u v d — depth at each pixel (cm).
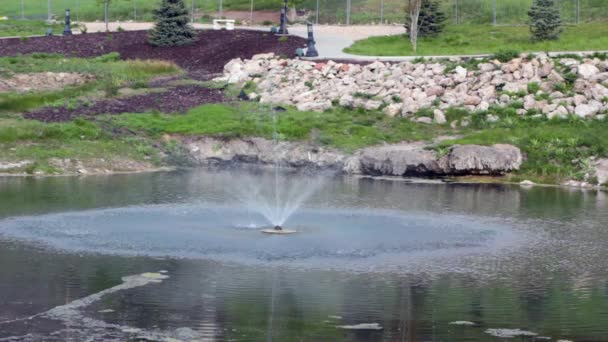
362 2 8081
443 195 3259
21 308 1764
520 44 5434
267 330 1658
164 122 4134
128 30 6391
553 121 3972
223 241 2361
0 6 8975
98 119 4122
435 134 3991
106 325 1675
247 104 4391
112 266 2078
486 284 1994
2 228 2478
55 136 3850
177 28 5697
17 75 4847
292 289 1923
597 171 3578
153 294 1869
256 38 5672
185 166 3891
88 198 3028
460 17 7006
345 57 5003
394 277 2036
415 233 2531
